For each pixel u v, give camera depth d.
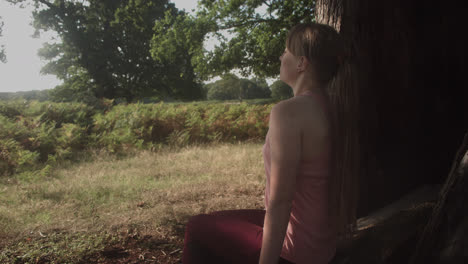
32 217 3.62
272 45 18.92
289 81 1.18
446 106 2.55
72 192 4.57
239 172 5.66
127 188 4.80
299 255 1.11
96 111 10.45
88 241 2.93
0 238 3.02
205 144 8.76
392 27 2.50
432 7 2.54
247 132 9.84
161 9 28.02
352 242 1.69
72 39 26.59
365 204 2.44
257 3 17.88
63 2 26.75
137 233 3.17
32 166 6.16
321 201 1.08
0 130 6.88
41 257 2.65
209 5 19.53
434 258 1.16
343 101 1.07
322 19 2.73
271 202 1.01
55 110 9.27
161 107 10.47
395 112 2.51
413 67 2.54
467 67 2.50
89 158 6.88
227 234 1.25
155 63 29.44
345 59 1.10
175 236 3.14
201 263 1.29
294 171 1.01
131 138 7.88
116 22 27.64
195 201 4.27
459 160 1.32
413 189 2.47
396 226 1.75
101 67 28.36
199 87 32.00
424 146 2.54
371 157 2.46
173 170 5.86
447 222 1.16
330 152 1.06
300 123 1.01
